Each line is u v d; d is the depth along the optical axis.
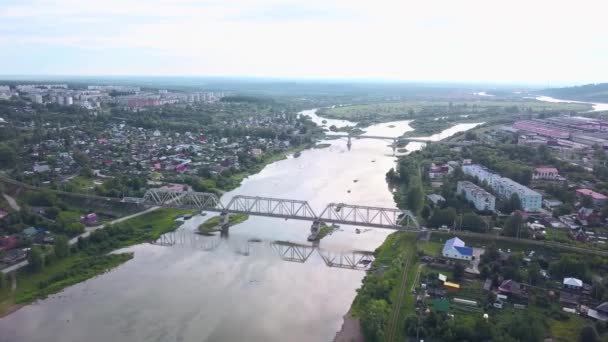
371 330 101.44
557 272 125.75
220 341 103.25
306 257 152.50
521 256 135.62
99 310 116.81
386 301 114.12
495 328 99.88
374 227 168.38
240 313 115.50
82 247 151.38
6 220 161.62
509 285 116.94
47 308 117.88
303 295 125.31
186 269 142.12
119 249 157.38
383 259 144.75
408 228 157.38
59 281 131.75
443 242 152.50
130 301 121.44
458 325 99.88
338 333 106.25
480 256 137.25
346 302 121.50
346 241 166.00
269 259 150.62
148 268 142.62
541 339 95.31
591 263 132.38
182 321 111.50
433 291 118.12
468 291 118.75
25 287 127.25
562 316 106.31
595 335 93.94
